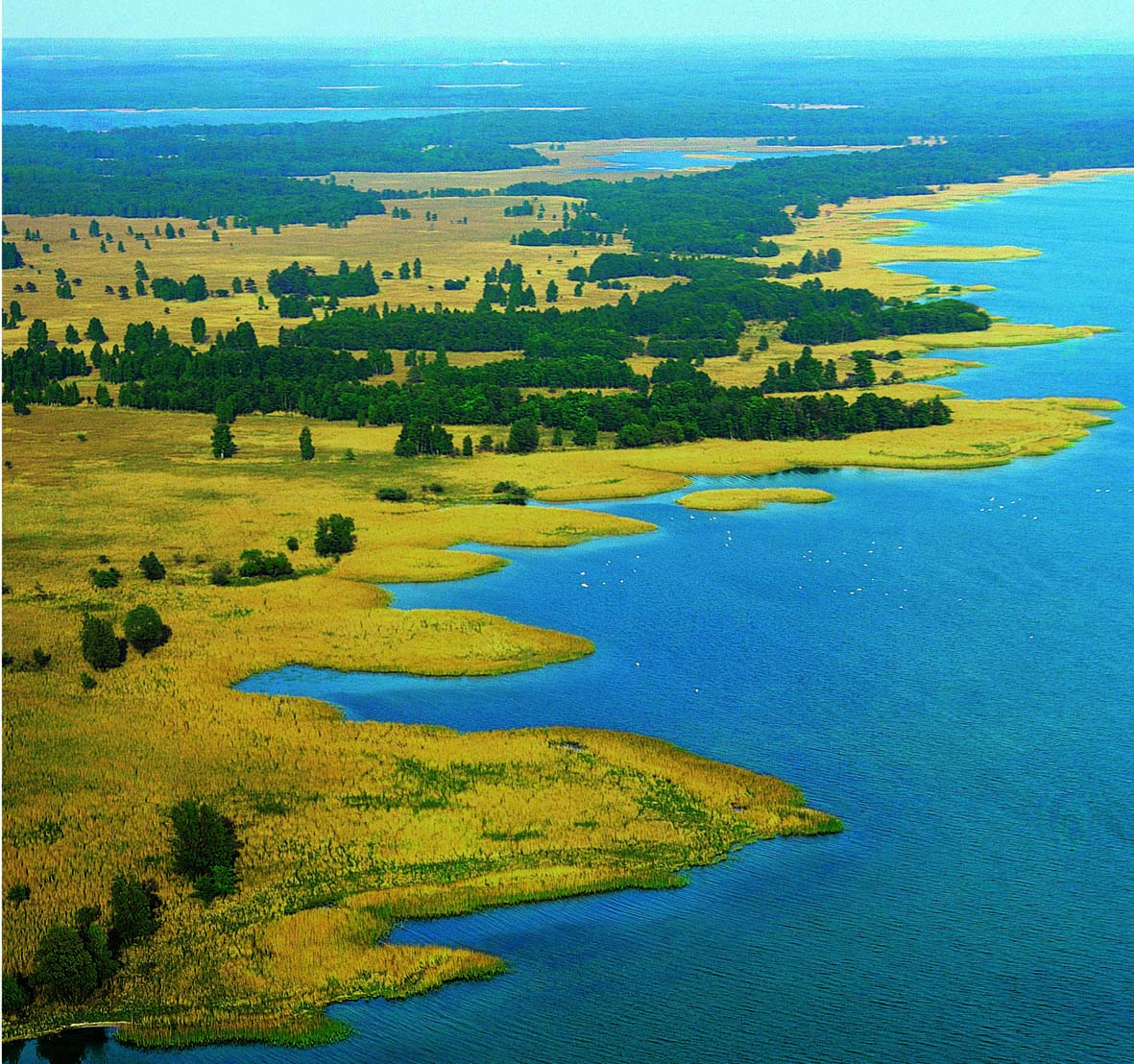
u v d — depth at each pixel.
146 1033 101.75
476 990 106.38
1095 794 134.50
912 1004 104.62
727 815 129.25
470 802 130.38
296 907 114.88
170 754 138.75
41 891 115.31
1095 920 114.56
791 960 109.38
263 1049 100.81
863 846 124.94
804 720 149.38
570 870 119.75
